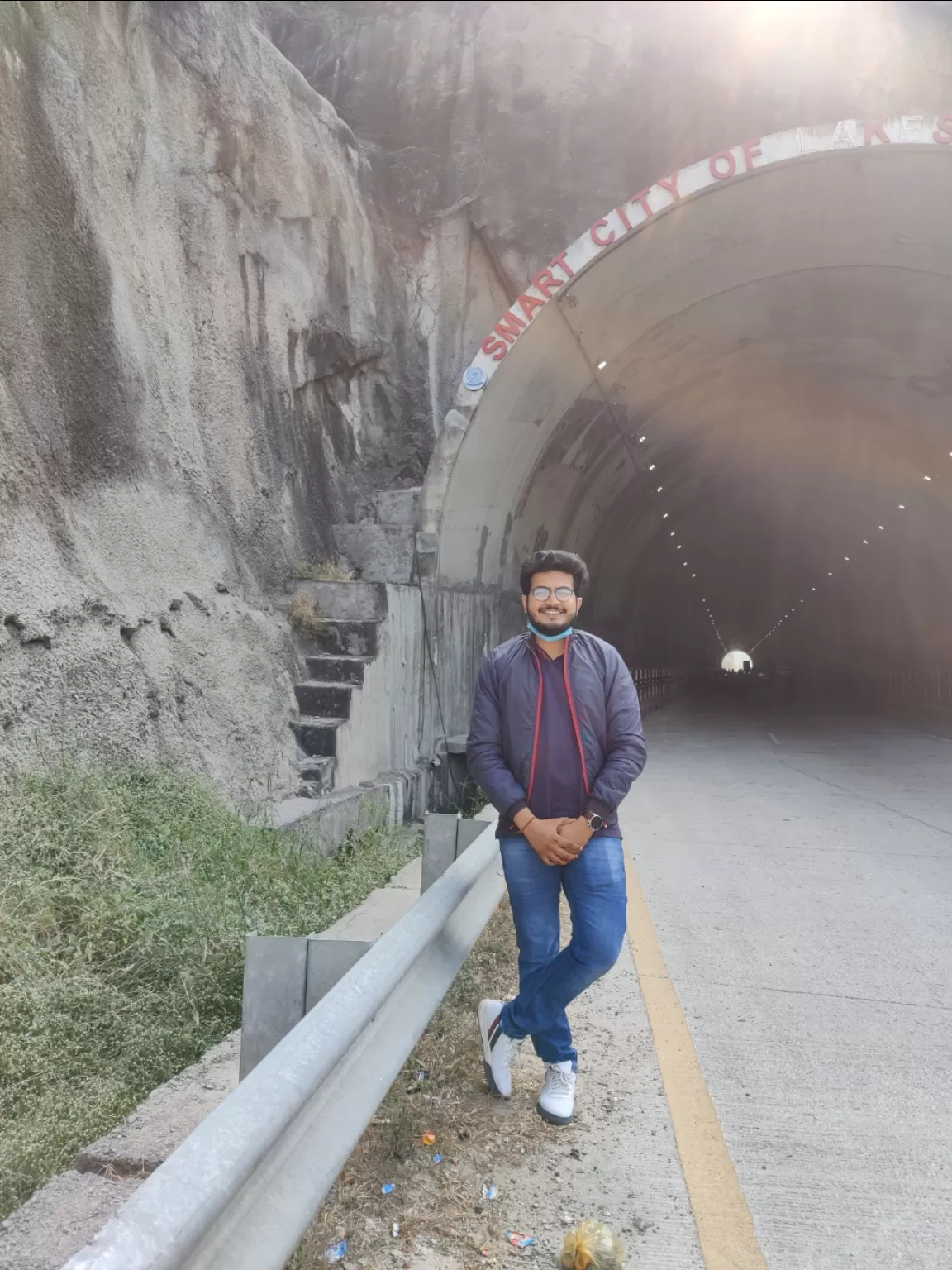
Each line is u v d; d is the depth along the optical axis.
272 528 11.30
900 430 26.53
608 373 17.25
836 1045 4.04
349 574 12.90
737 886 7.00
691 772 14.44
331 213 14.74
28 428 6.73
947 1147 3.18
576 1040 3.99
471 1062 3.58
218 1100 2.96
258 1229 1.77
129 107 9.31
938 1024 4.30
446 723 13.42
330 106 15.74
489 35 19.88
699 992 4.68
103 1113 2.97
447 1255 2.43
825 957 5.28
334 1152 2.11
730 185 12.98
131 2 9.62
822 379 23.97
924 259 15.92
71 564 6.76
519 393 14.29
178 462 9.12
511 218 18.53
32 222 7.23
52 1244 2.15
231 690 8.48
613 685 3.02
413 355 17.53
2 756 5.29
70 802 5.28
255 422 11.53
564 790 2.98
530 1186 2.81
